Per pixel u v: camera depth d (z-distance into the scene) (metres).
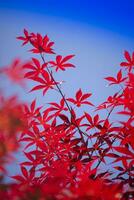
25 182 1.16
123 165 1.21
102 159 1.29
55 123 1.29
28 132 1.26
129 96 1.22
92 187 1.01
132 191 1.17
